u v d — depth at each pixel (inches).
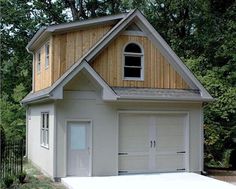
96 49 609.0
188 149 652.7
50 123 599.8
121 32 633.0
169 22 1091.9
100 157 596.4
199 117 663.8
